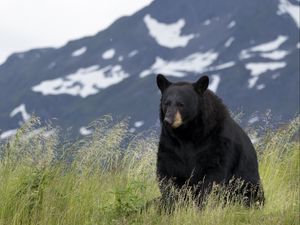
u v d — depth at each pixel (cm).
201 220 2997
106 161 3459
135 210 3072
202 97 3425
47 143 3130
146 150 3812
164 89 3534
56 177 3089
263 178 4381
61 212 2967
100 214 3039
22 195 2928
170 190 3362
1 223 2814
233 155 3484
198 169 3409
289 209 3228
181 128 3366
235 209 3322
